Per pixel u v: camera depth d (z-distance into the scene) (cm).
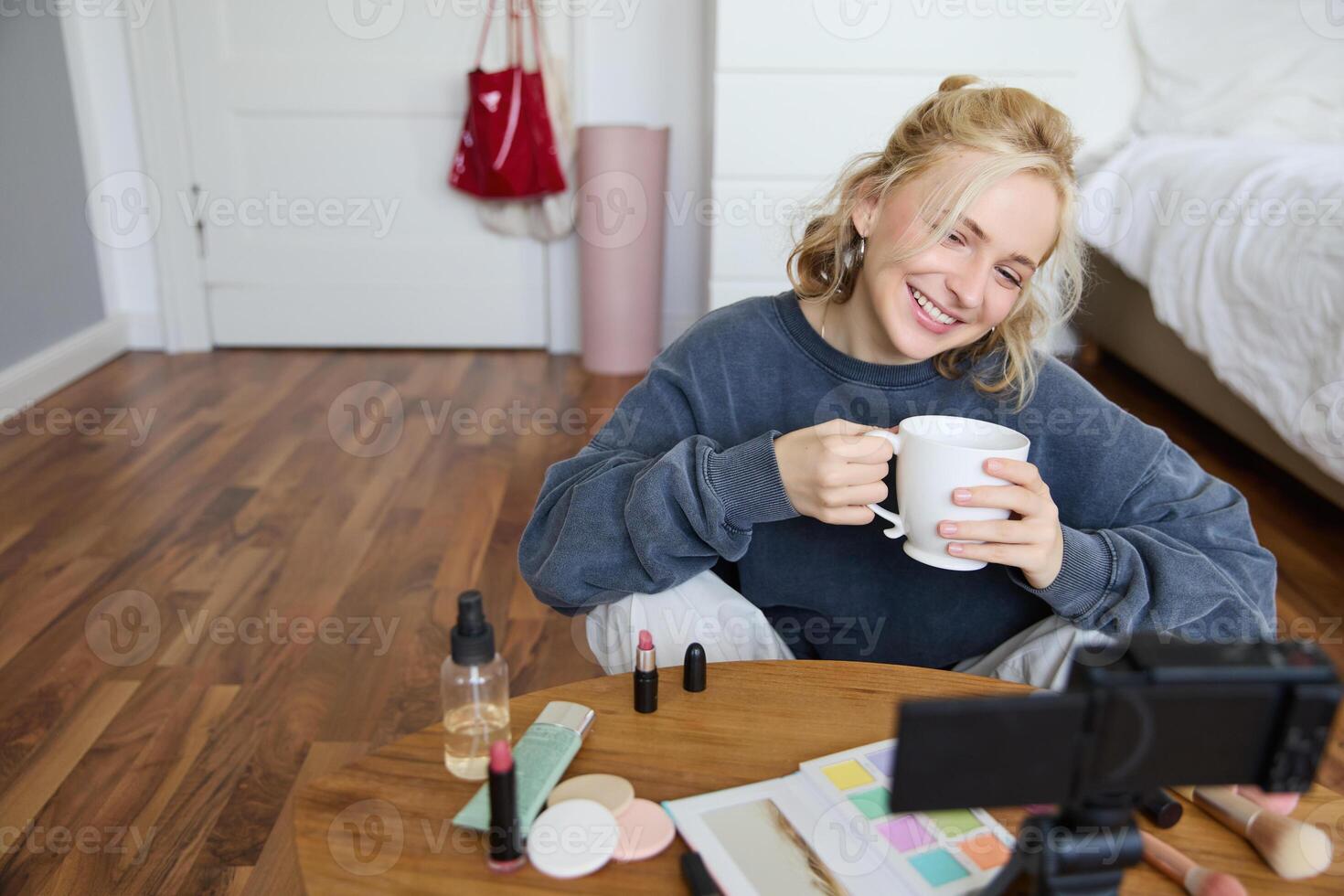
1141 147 260
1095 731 46
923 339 87
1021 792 47
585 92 296
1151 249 235
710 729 73
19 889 111
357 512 209
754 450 80
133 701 146
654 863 60
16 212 263
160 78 293
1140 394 278
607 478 89
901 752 45
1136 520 95
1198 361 235
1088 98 277
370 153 303
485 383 293
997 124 82
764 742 72
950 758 45
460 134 296
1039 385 97
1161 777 47
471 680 66
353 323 321
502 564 189
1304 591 177
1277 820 62
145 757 134
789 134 245
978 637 100
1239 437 220
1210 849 63
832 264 98
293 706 146
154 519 205
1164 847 61
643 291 296
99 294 307
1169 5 269
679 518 84
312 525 204
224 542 196
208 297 316
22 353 268
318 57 293
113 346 311
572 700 76
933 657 102
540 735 70
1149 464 95
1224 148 234
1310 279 179
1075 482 97
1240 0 263
